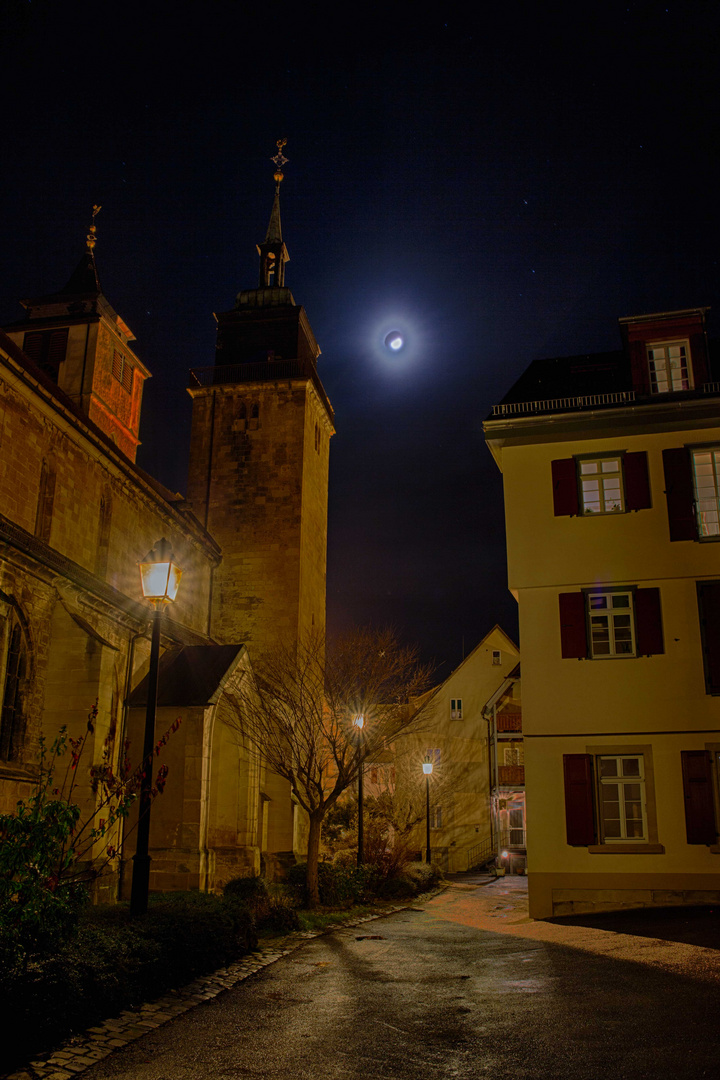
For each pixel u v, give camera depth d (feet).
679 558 63.62
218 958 39.24
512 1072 23.11
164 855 68.08
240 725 80.28
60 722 65.05
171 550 42.80
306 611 126.93
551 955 41.70
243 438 129.90
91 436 87.04
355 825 105.29
